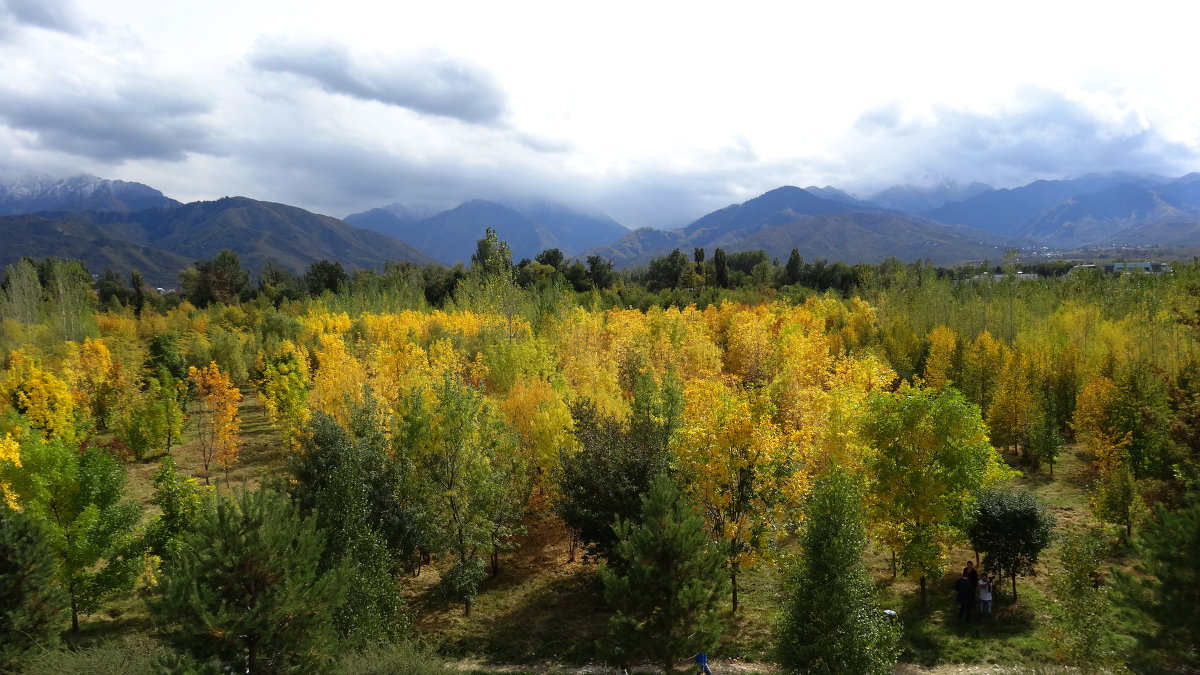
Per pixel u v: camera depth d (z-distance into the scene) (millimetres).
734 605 25156
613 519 24422
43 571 19453
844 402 27922
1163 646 14734
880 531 23625
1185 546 14539
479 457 26672
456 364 48250
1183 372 32062
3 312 78375
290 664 15531
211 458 45062
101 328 87250
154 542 24906
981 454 22953
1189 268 55812
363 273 131500
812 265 134125
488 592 27984
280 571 15625
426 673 17641
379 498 25078
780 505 23875
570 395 35438
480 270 79875
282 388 46125
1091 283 75312
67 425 40438
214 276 127125
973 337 68500
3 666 17797
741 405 24109
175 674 13594
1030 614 23109
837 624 17375
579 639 23609
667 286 128000
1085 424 39781
